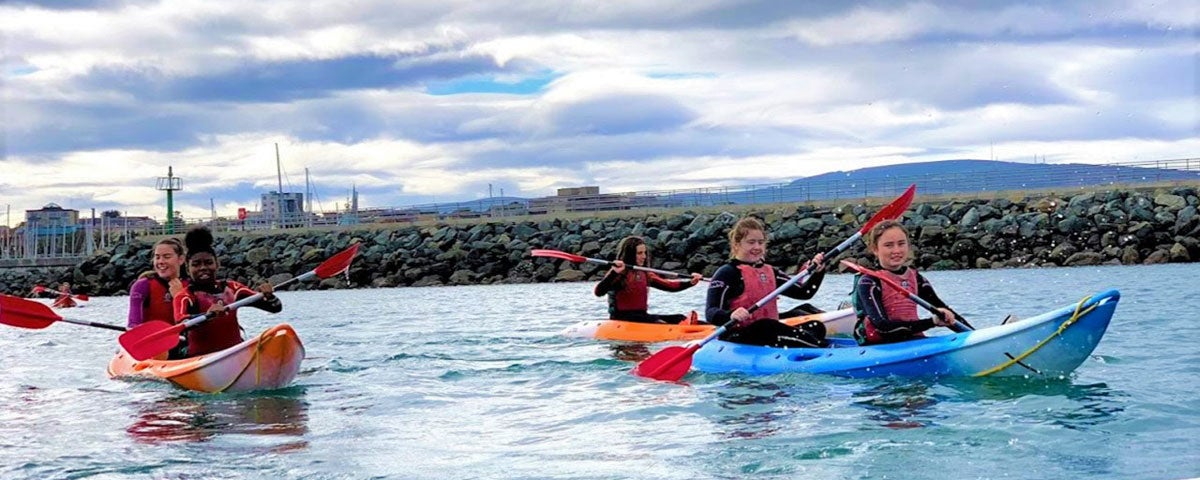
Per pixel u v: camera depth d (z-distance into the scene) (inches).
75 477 220.1
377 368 384.8
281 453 237.3
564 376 350.0
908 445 222.2
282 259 1577.3
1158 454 207.2
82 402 324.5
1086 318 282.0
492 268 1401.3
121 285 1581.0
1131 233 1170.6
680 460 218.2
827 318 438.3
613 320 489.1
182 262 383.2
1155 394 268.8
